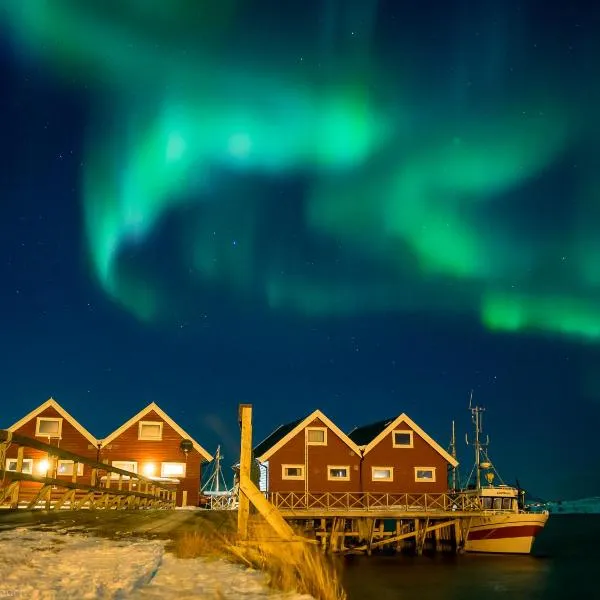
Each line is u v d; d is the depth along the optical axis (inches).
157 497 1248.2
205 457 1897.1
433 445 1998.0
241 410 495.2
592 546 2630.4
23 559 292.5
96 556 327.6
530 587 1257.4
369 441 2004.2
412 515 1720.0
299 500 1820.9
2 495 517.0
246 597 267.4
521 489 1943.9
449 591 1154.7
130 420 1889.8
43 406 1845.5
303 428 1946.4
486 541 1768.0
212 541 448.1
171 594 258.4
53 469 600.1
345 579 1214.9
